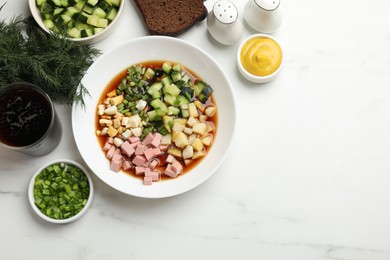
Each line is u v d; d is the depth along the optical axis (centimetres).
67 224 76
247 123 80
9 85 70
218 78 77
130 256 77
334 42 83
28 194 73
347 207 80
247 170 79
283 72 82
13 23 74
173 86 78
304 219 79
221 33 77
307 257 78
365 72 82
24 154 77
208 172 74
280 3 79
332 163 80
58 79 73
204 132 77
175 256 77
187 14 79
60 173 74
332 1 83
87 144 75
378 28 83
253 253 78
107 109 76
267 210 79
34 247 76
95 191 77
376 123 81
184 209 77
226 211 78
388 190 80
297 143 80
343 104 82
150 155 75
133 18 81
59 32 73
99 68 76
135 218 77
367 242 79
